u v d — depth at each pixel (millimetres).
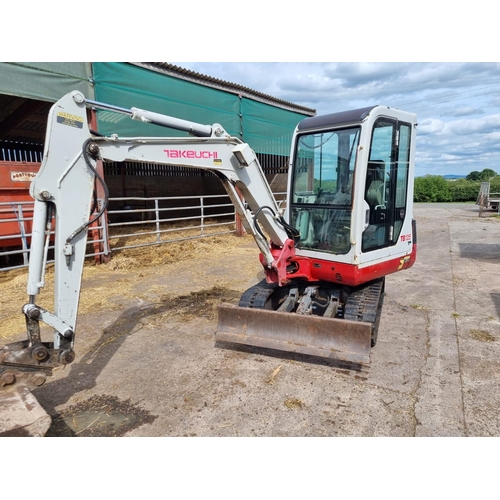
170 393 3281
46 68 6512
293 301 4246
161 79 8305
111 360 3873
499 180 34000
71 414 3010
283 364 3738
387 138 4055
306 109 13000
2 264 7371
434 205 27062
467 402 3111
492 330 4559
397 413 2971
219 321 3824
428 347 4105
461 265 7953
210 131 3449
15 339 4402
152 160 3035
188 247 9117
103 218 7484
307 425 2836
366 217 3896
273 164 13547
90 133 2783
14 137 11234
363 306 3832
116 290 6109
